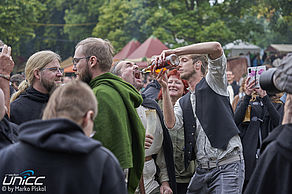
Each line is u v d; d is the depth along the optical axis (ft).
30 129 6.60
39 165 6.52
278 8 68.85
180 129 13.03
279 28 71.67
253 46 93.66
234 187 11.69
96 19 104.99
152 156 13.42
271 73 7.77
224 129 11.87
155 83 18.79
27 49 108.17
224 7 77.56
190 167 13.85
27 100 11.74
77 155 6.48
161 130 13.05
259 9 73.00
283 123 7.55
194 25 74.64
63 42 109.81
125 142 9.16
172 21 75.20
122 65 12.59
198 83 12.52
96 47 9.96
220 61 11.55
